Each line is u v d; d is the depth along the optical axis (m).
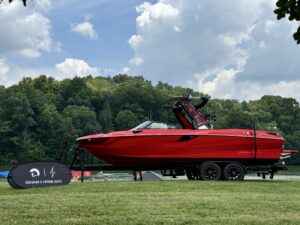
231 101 137.38
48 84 127.00
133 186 12.41
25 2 4.64
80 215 7.49
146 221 6.95
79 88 120.69
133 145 15.65
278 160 16.45
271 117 111.44
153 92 109.75
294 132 103.88
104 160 16.00
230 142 16.02
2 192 11.66
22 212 7.74
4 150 90.69
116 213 7.63
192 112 16.70
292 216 7.48
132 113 102.00
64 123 94.75
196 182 13.95
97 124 100.69
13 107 94.06
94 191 11.34
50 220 7.06
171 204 8.59
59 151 15.91
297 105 121.38
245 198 9.66
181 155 15.81
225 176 15.79
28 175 12.98
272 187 12.70
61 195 10.21
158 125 16.00
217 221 6.95
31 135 95.25
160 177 22.55
